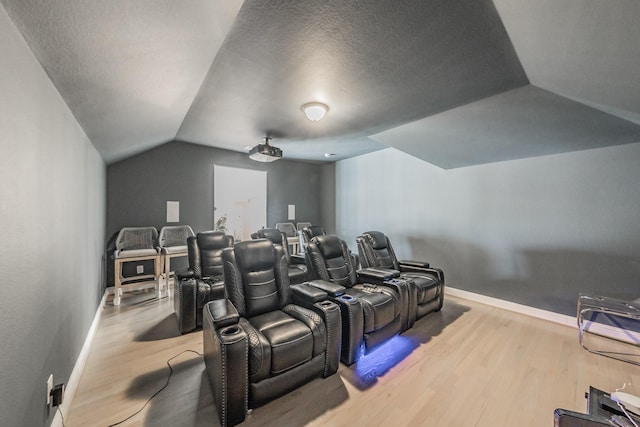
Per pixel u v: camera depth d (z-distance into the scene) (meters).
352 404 1.65
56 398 1.33
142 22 1.12
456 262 3.93
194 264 3.05
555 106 2.12
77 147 1.94
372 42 1.50
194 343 2.39
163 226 4.27
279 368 1.62
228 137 3.91
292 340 1.69
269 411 1.58
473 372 2.00
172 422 1.48
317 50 1.60
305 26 1.37
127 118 2.29
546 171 3.11
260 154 3.76
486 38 1.44
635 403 1.22
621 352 2.30
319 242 2.83
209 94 2.29
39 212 1.21
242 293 2.02
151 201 4.16
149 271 4.07
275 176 5.74
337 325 1.95
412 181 4.50
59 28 1.01
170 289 3.94
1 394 0.89
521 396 1.74
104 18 1.03
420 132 3.14
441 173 4.11
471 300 3.73
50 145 1.36
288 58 1.69
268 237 3.93
